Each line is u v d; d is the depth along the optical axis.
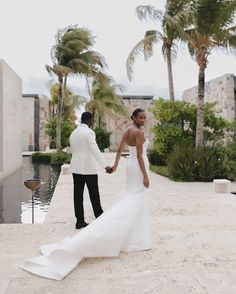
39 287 3.41
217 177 12.91
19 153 23.97
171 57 17.73
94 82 35.44
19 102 24.08
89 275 3.69
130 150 4.69
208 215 6.58
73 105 36.03
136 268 3.87
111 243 4.13
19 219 8.77
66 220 6.18
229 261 4.07
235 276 3.64
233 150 13.44
